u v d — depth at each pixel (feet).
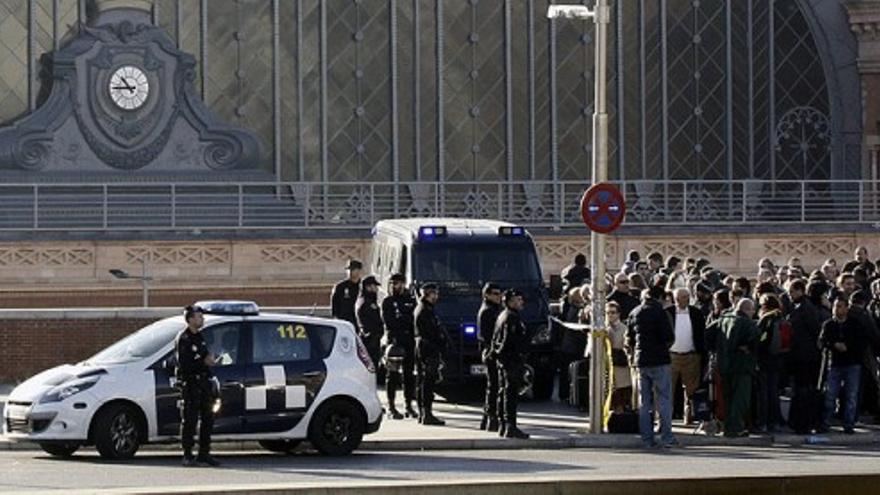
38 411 186.09
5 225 339.16
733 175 374.84
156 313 256.11
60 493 139.13
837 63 377.50
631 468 179.83
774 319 209.15
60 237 326.85
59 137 344.90
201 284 331.36
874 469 178.60
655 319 202.28
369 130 362.53
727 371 207.31
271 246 334.85
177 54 349.82
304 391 190.70
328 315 260.83
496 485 144.46
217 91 354.54
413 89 364.58
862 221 359.66
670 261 252.83
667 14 373.20
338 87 361.51
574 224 351.05
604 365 211.41
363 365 193.67
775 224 352.49
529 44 368.89
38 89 346.74
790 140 376.89
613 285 244.42
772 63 376.68
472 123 366.63
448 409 232.53
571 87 370.53
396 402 239.30
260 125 356.18
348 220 356.59
